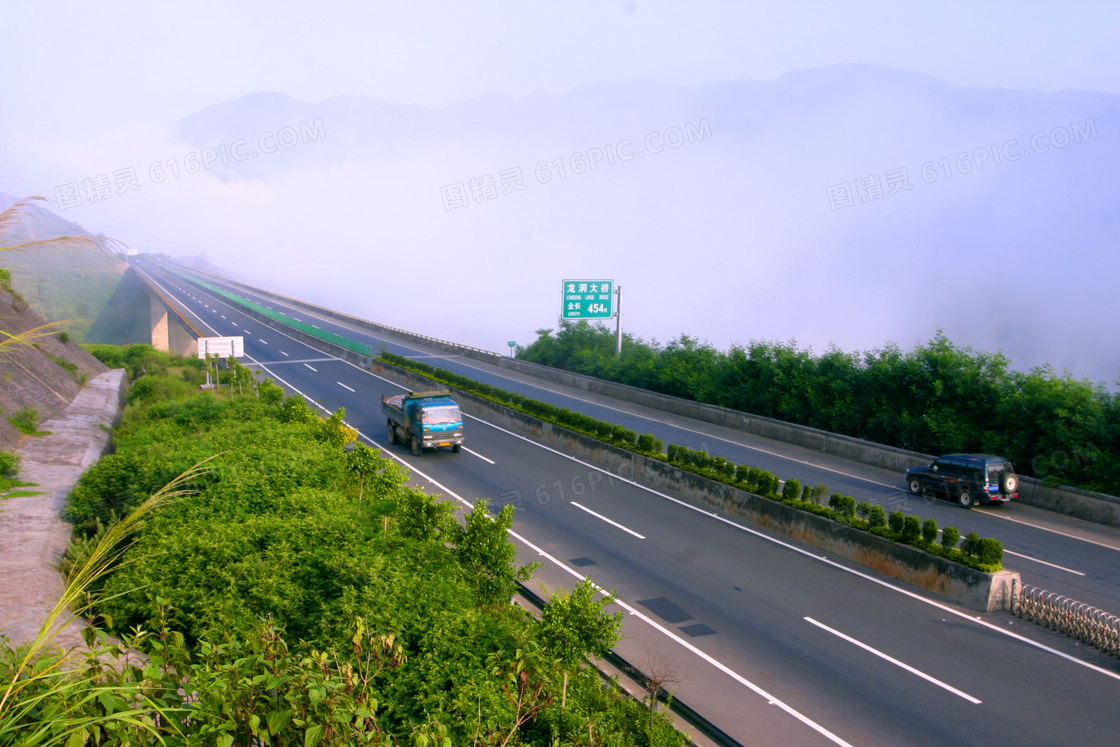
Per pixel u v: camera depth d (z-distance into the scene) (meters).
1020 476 22.77
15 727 3.54
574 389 43.59
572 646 9.91
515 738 7.34
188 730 4.73
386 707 7.91
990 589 14.10
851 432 29.62
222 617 9.24
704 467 22.14
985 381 25.80
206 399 24.97
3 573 10.62
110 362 38.75
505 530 12.65
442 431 25.94
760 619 13.69
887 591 15.18
